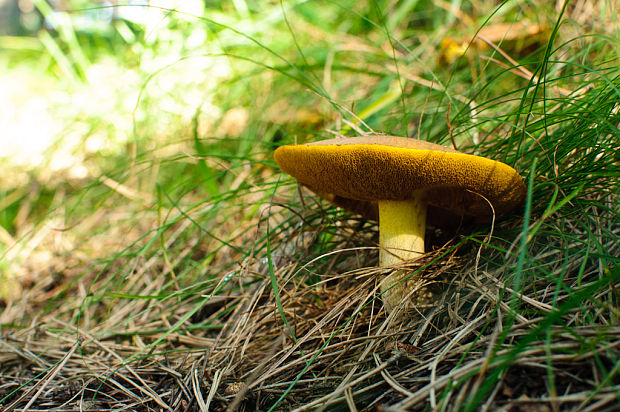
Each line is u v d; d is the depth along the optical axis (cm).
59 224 44
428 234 26
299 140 33
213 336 26
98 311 31
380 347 21
